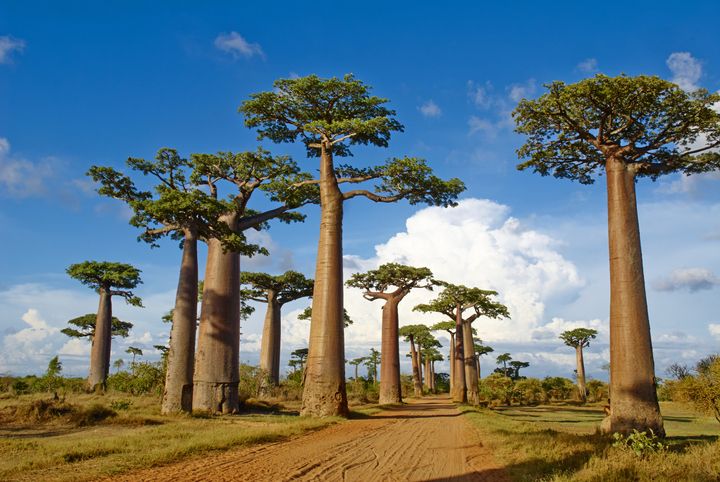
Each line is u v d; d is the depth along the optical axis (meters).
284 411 24.20
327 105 21.34
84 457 8.95
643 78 13.79
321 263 21.00
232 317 22.17
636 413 13.48
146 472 7.94
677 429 18.98
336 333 20.33
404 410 26.81
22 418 16.14
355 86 20.58
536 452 10.14
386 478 7.91
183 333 19.20
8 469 7.76
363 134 21.61
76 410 16.95
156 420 16.72
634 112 14.80
